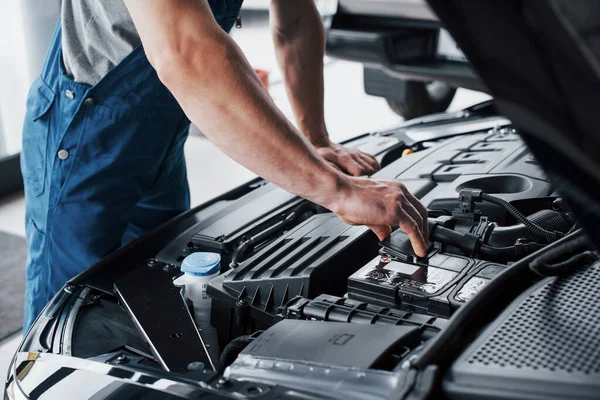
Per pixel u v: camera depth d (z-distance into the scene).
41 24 3.20
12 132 3.29
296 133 1.10
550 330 0.82
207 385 0.90
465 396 0.76
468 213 1.28
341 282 1.21
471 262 1.13
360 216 1.13
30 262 1.62
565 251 0.92
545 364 0.76
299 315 1.06
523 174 1.40
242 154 1.11
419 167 1.58
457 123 1.98
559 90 0.61
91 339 1.19
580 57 0.59
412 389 0.76
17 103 3.26
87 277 1.34
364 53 2.69
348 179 1.14
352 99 4.40
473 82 2.54
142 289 1.26
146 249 1.42
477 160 1.55
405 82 3.06
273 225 1.42
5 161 3.22
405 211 1.14
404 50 2.62
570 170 0.65
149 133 1.50
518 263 0.95
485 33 0.61
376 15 2.66
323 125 1.70
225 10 1.46
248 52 4.82
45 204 1.54
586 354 0.76
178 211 1.78
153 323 1.15
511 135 1.70
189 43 1.05
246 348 0.98
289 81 1.68
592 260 0.94
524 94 0.63
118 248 1.51
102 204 1.52
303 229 1.33
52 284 1.59
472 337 0.86
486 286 0.90
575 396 0.71
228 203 1.62
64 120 1.48
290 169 1.11
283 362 0.91
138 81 1.42
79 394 0.95
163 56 1.06
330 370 0.86
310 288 1.14
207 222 1.46
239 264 1.25
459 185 1.41
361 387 0.82
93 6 1.37
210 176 3.38
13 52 3.20
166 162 1.63
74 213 1.52
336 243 1.25
